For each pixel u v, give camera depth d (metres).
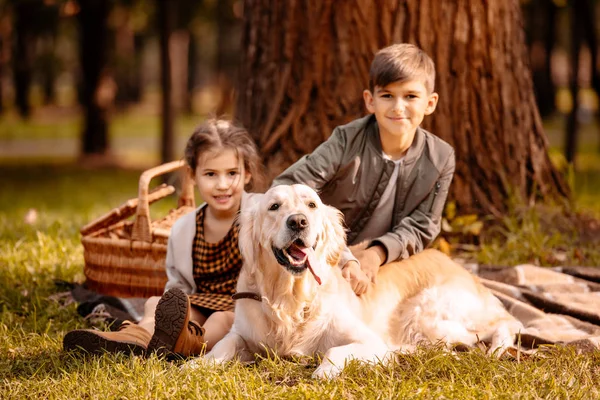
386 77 4.02
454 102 6.05
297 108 6.09
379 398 3.00
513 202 6.03
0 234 6.57
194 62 36.56
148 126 33.47
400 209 4.31
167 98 13.23
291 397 3.01
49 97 41.53
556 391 3.09
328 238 3.57
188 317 3.49
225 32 27.23
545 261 5.53
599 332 4.09
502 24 6.16
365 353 3.40
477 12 6.01
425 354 3.53
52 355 3.63
